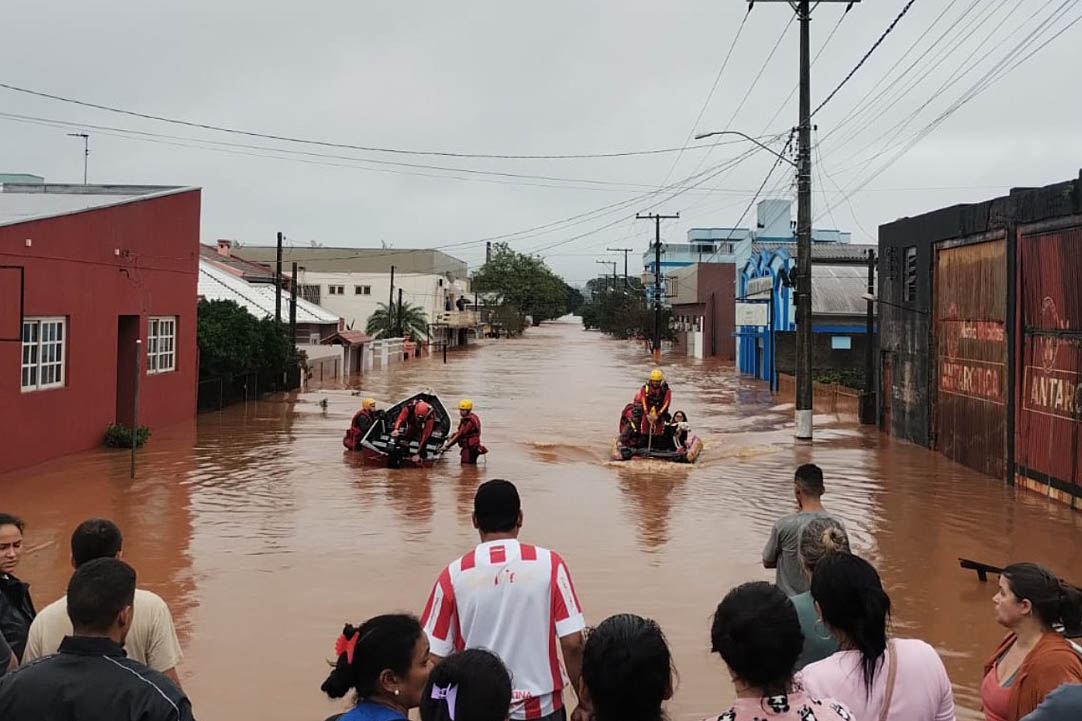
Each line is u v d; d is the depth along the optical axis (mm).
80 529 4926
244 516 14234
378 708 3500
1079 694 3283
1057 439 15688
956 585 10719
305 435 24016
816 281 45062
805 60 23625
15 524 5184
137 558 11688
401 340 63594
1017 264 17125
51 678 3604
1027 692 3986
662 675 3217
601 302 142750
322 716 7047
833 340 43875
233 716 7027
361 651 3512
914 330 23203
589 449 22344
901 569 11438
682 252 130000
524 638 4324
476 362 61812
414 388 40250
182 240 26469
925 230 22297
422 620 4461
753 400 35844
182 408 26812
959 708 7223
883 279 25906
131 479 17266
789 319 44531
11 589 5207
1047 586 4156
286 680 7742
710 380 46875
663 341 87875
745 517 14562
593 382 44281
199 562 11531
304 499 15672
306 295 77438
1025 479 16891
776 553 5965
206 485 16828
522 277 131500
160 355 25594
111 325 21844
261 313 44188
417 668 3572
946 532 13484
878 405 26562
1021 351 17031
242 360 31469
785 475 18750
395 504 15328
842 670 3828
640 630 3273
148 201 23922
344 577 10898
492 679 3176
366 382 43906
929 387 22141
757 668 3244
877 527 13820
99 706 3553
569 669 4441
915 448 22719
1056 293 15609
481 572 4391
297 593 10242
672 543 12750
